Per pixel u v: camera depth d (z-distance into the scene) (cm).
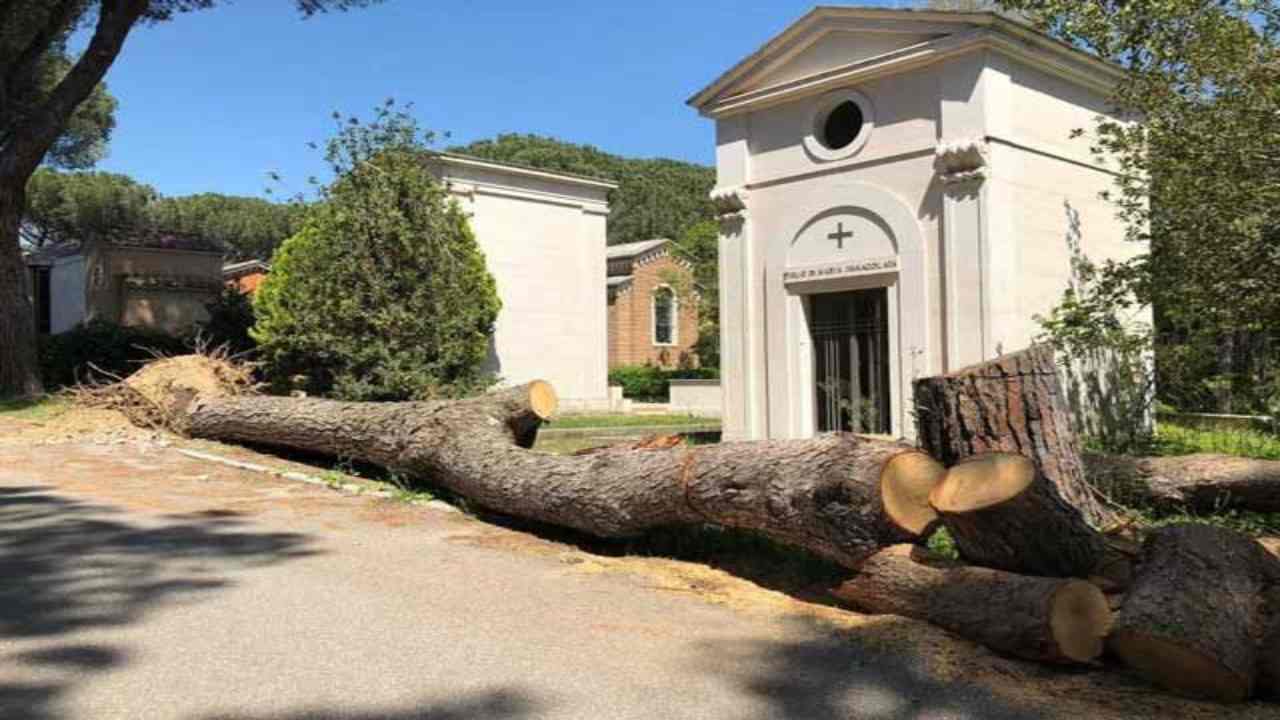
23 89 2139
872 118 1330
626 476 687
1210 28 1038
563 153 8319
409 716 394
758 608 560
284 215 5069
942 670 447
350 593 580
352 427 1045
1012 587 468
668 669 454
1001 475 488
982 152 1202
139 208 4562
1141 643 416
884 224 1313
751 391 1468
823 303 1412
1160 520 775
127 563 644
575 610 553
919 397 662
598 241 2338
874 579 532
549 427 1902
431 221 1708
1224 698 410
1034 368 642
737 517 616
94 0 2028
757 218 1470
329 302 1638
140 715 388
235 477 1052
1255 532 734
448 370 1734
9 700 400
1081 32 1165
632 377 3456
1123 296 1226
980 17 1193
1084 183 1352
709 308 3550
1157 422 1340
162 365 1462
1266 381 1145
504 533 785
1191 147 1015
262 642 485
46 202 4300
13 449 1215
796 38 1392
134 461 1145
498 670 450
